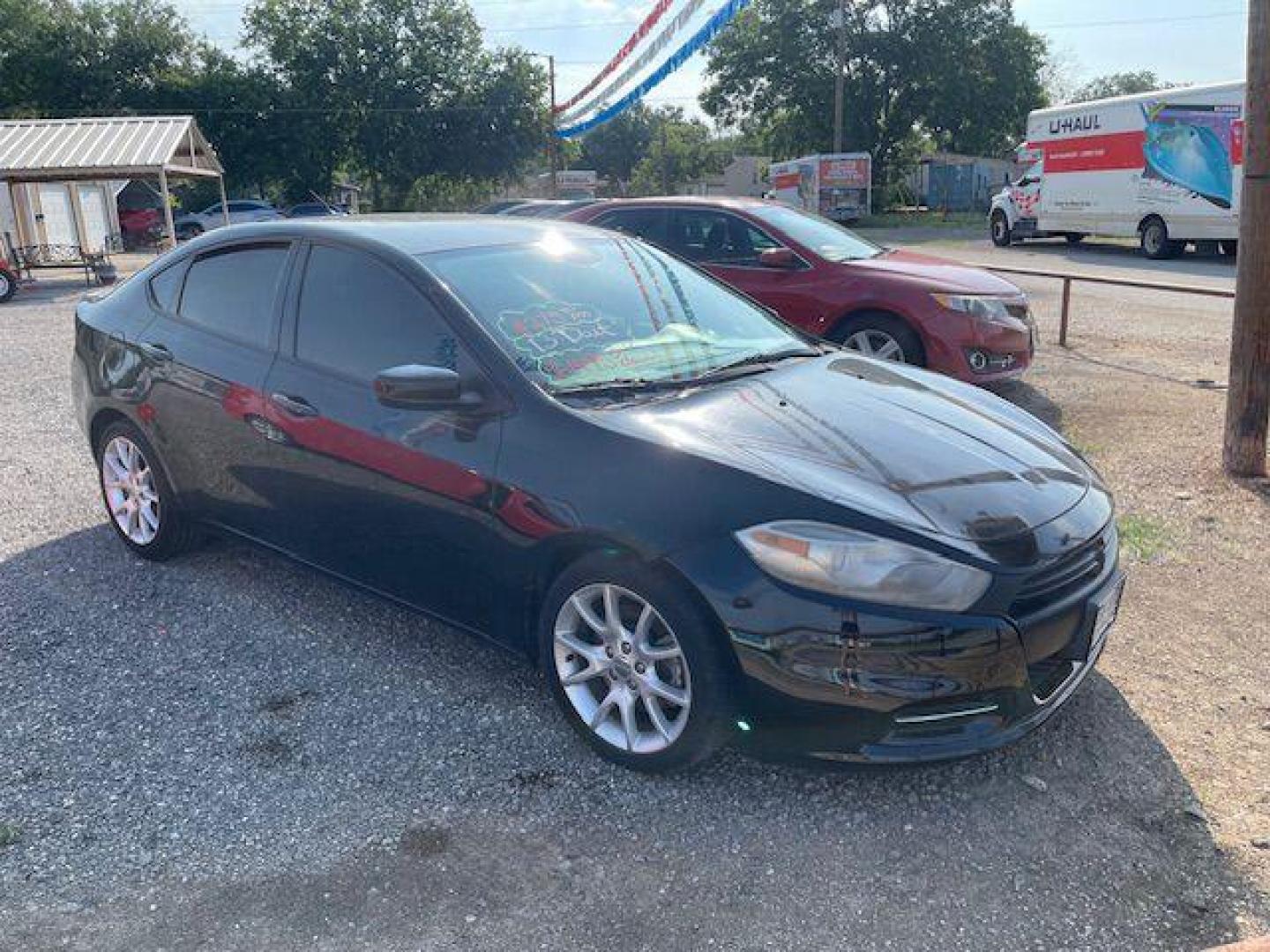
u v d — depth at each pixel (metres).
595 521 2.88
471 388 3.24
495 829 2.80
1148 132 20.19
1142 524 5.02
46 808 2.89
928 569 2.65
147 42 44.41
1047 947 2.37
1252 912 2.47
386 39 45.72
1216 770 3.02
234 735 3.25
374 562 3.59
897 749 2.71
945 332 7.04
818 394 3.47
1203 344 9.92
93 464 6.19
